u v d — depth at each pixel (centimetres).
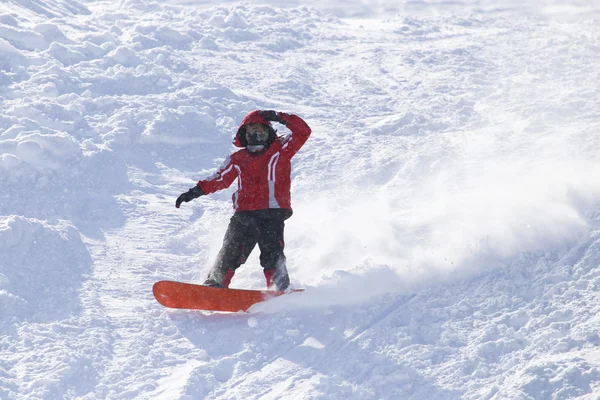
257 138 1370
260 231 1378
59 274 1483
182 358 1185
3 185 1852
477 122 2505
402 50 3788
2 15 3067
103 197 1911
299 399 1023
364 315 1252
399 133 2484
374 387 1034
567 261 1277
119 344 1229
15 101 2344
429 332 1155
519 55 3538
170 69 2962
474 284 1291
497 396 954
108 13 3838
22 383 1085
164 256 1638
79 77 2634
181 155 2261
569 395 923
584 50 3428
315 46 3875
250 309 1338
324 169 2152
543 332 1066
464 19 4922
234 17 4003
